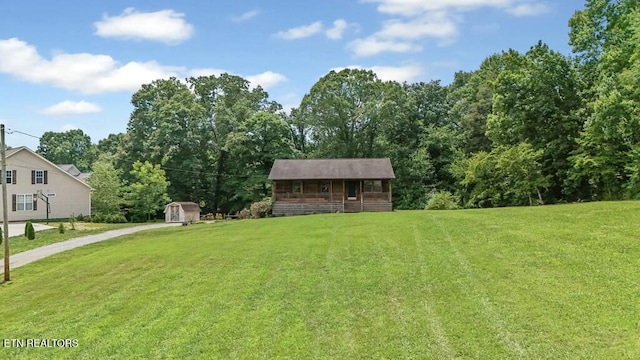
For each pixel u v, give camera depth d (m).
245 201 48.12
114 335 8.67
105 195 43.62
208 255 15.45
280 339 7.91
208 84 56.66
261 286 11.15
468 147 44.22
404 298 9.55
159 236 23.91
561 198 30.70
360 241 15.83
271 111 55.88
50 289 12.94
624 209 16.55
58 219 41.81
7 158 39.78
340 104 47.19
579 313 7.89
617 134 22.64
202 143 51.12
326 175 35.34
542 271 10.45
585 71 28.50
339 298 9.86
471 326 7.82
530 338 7.18
